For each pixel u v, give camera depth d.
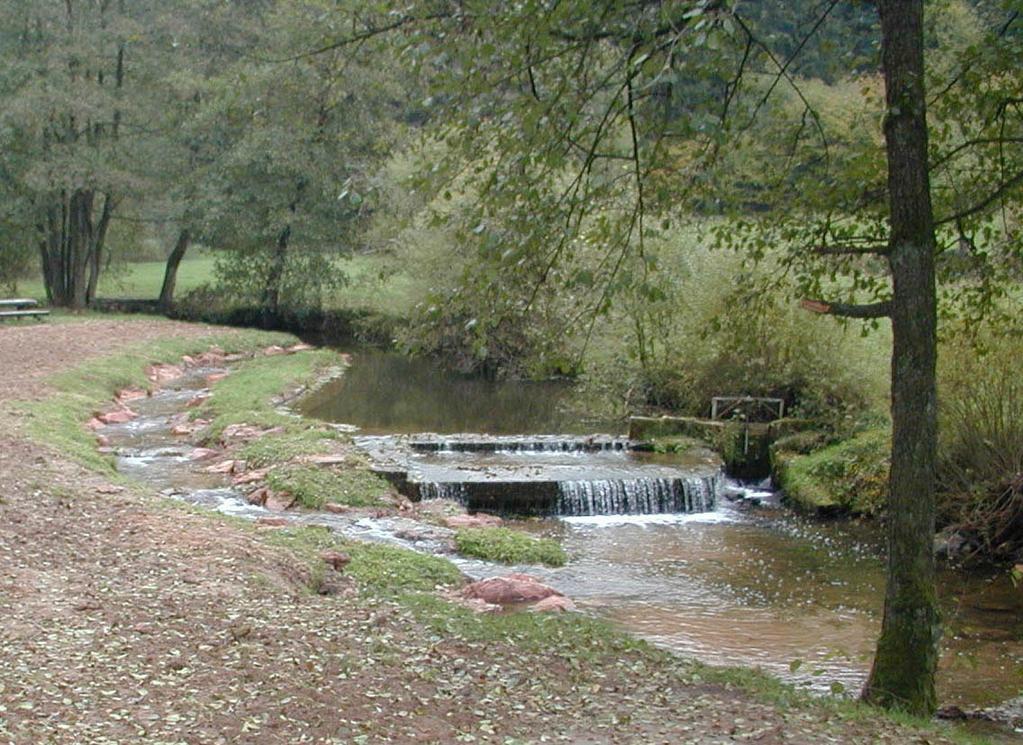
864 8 10.43
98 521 13.21
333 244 44.66
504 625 10.80
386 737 7.32
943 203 10.64
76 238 44.12
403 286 42.25
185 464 20.11
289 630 9.66
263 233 43.69
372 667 8.82
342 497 17.58
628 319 24.72
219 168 43.53
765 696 8.95
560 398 30.83
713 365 23.84
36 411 21.50
